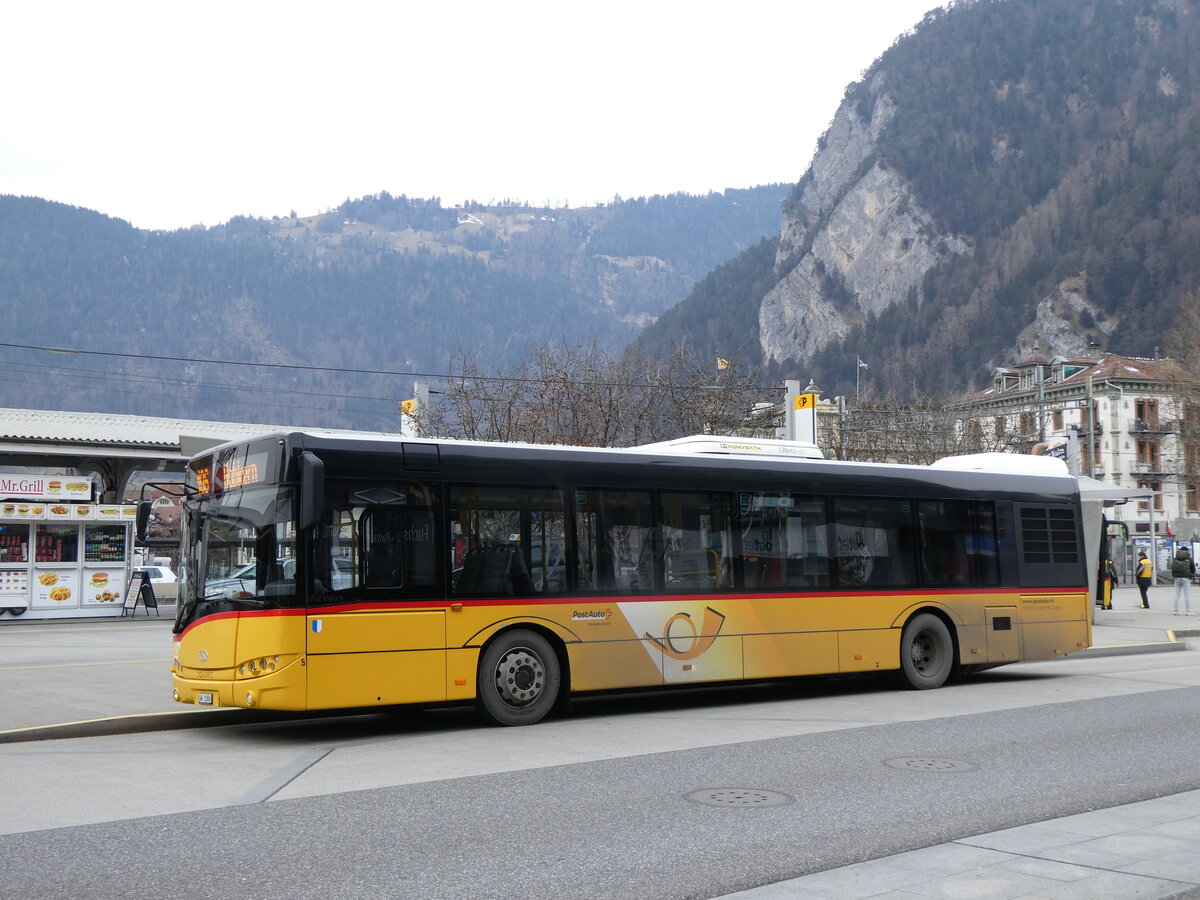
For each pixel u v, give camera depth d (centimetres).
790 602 1490
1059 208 18112
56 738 1198
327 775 956
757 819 777
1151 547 5934
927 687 1619
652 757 1034
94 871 641
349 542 1188
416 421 3862
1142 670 1889
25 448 3797
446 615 1234
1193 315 7194
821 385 19012
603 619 1340
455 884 618
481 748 1108
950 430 5959
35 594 3334
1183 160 16125
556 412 3894
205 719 1303
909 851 695
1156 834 734
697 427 4169
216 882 620
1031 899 591
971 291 18438
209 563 1216
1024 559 1738
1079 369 9500
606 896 599
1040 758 1017
